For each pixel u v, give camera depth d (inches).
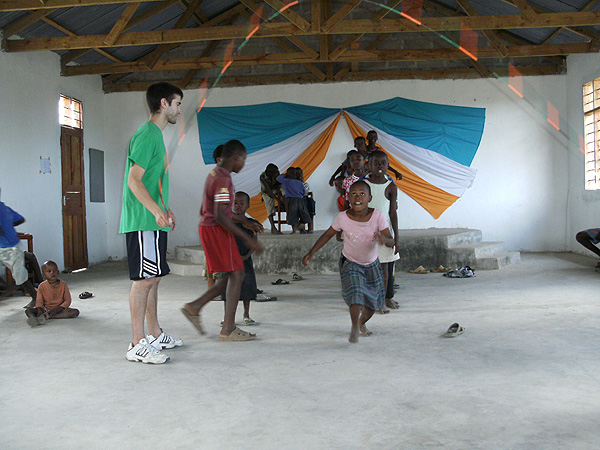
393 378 110.2
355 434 82.7
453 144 395.2
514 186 393.1
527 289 226.1
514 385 104.5
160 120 128.0
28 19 283.7
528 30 354.6
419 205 398.0
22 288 257.4
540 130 389.1
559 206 389.7
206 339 148.9
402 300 205.6
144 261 123.9
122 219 125.2
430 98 396.5
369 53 358.9
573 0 287.6
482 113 393.1
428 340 142.2
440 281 255.8
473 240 345.1
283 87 404.2
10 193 292.5
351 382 108.1
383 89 398.9
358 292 136.6
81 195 370.9
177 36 283.1
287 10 280.1
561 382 106.0
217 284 140.3
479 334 147.9
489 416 88.9
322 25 282.8
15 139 298.0
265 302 208.5
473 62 392.8
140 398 101.7
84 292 240.2
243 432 84.6
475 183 395.9
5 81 290.4
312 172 402.0
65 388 109.0
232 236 138.1
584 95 356.5
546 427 84.0
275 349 135.8
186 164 407.8
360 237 137.9
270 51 406.9
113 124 413.7
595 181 342.6
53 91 339.9
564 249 389.7
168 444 80.9
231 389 105.5
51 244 331.3
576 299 200.2
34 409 97.3
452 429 83.8
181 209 408.5
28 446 81.4
